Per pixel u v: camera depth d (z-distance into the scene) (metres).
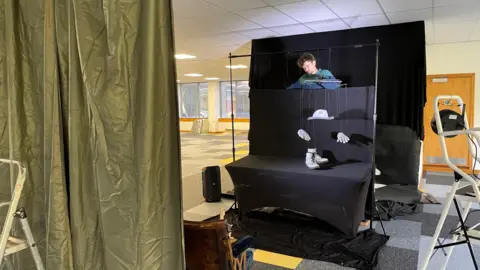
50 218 1.46
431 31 5.14
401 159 4.67
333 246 3.38
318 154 4.35
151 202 1.31
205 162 8.37
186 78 13.84
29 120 1.62
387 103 4.62
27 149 1.64
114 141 1.37
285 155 4.55
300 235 3.69
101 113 1.37
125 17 1.30
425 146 6.93
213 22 4.32
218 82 16.16
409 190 4.68
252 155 4.66
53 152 1.46
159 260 1.34
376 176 4.82
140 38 1.28
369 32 4.61
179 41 5.61
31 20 1.56
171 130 1.32
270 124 4.61
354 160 4.15
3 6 1.58
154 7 1.25
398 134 4.64
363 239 3.51
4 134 1.66
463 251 3.17
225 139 13.79
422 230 3.81
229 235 1.92
